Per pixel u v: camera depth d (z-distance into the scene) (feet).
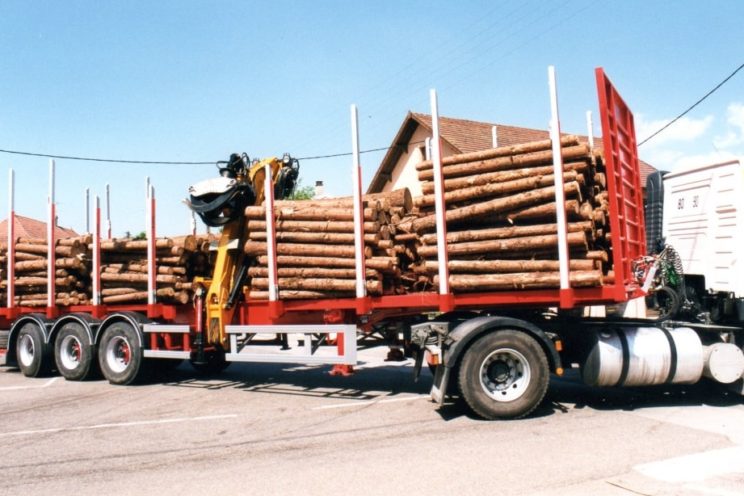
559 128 22.54
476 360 22.62
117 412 26.53
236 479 16.66
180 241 33.99
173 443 20.80
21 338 37.93
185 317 34.17
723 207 25.50
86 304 37.04
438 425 22.15
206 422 23.90
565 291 22.49
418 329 24.66
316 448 19.52
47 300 37.60
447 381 22.82
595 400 26.27
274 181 32.14
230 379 34.96
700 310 26.37
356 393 29.19
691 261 27.09
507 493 14.96
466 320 24.31
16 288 39.22
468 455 18.19
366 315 27.27
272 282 27.53
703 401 25.86
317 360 27.32
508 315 25.34
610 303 23.63
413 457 18.15
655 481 15.55
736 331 25.00
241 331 29.43
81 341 35.17
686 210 27.55
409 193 29.14
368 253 26.17
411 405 25.91
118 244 35.40
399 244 27.27
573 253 23.21
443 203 24.07
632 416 23.02
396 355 28.17
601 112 22.56
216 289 31.07
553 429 21.13
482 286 23.70
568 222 22.99
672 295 26.40
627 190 25.64
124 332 33.50
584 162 22.74
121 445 20.80
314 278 27.07
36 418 25.86
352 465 17.54
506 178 23.52
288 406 26.50
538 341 23.20
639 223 27.27
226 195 30.25
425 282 26.18
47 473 17.88
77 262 36.45
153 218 33.81
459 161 24.57
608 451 18.30
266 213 27.78
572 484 15.46
